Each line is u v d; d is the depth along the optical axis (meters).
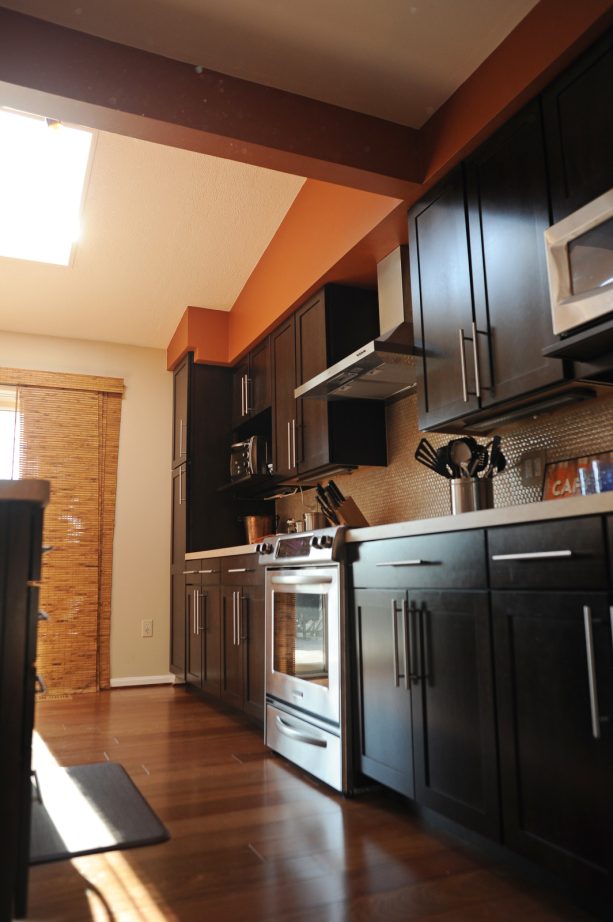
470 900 1.59
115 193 3.68
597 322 1.85
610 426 2.28
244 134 2.44
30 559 1.52
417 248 2.73
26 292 4.50
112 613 4.98
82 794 2.42
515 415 2.46
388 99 2.57
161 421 5.34
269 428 4.79
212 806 2.29
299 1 2.17
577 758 1.48
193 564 4.57
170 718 3.81
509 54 2.22
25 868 1.49
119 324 5.00
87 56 2.27
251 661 3.45
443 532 2.00
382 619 2.30
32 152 3.42
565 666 1.53
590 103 1.95
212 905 1.58
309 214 3.60
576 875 1.46
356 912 1.54
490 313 2.31
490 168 2.35
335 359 3.46
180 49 2.36
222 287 4.66
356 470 3.81
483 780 1.77
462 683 1.88
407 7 2.18
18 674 1.38
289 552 2.93
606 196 1.77
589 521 1.49
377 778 2.28
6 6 2.19
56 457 4.92
